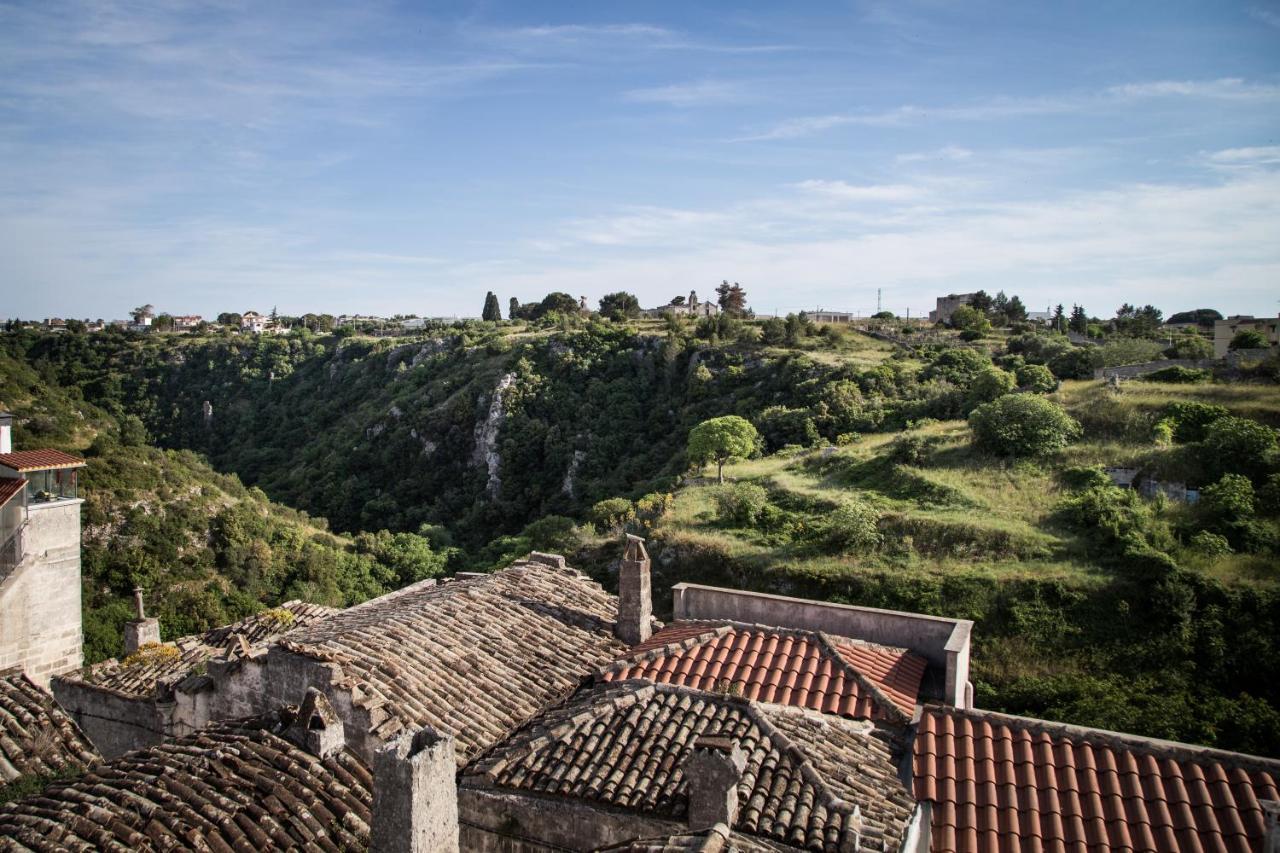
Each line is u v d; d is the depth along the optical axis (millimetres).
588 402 83312
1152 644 28031
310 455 91438
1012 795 10414
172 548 43562
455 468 81062
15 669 12898
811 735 10844
